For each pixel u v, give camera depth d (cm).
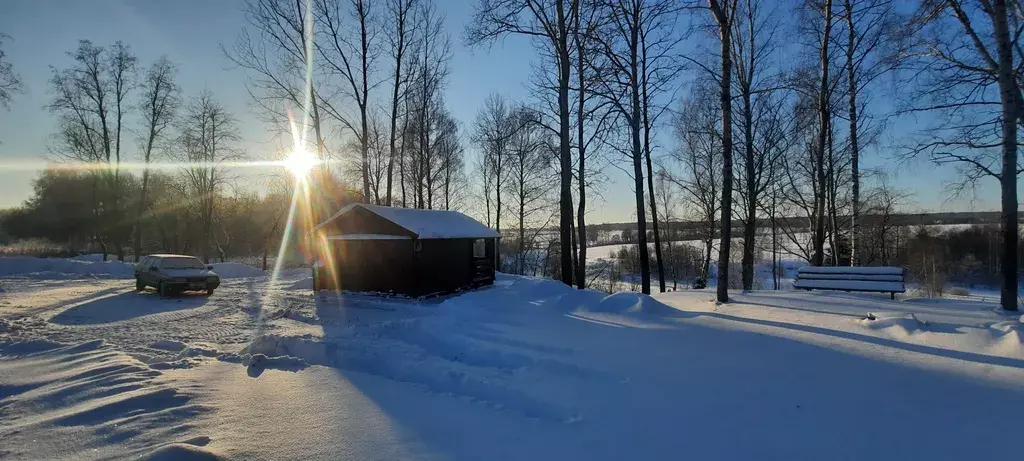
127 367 610
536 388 516
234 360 669
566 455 362
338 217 1566
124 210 4044
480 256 1755
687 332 793
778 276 3309
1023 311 920
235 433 404
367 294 1497
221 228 4275
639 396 489
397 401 488
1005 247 954
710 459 353
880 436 387
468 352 675
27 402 489
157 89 3309
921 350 632
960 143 1080
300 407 469
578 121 1859
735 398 478
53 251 4003
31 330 946
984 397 462
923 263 2609
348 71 2327
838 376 539
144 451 371
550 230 3644
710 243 2650
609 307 1029
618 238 5541
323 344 694
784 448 369
